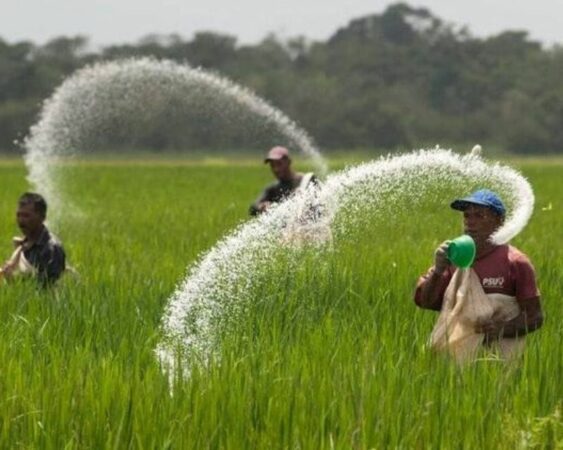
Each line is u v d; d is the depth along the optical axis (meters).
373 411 15.98
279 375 17.52
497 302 19.28
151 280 28.16
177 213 59.22
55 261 25.61
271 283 23.73
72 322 22.19
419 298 19.84
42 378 17.44
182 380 17.22
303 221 23.36
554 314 23.84
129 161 157.38
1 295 24.47
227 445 15.02
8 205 65.12
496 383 17.31
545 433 15.35
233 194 83.31
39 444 15.33
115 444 15.03
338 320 22.56
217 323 22.17
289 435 15.41
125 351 19.53
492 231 19.28
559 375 18.23
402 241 36.94
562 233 47.22
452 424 15.82
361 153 195.50
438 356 19.05
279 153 33.22
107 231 47.31
